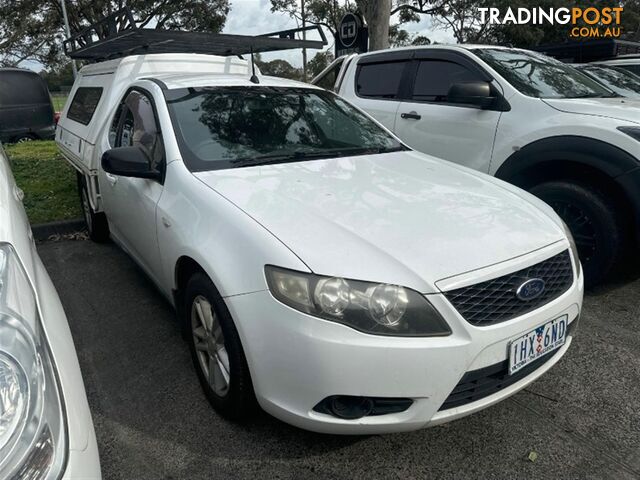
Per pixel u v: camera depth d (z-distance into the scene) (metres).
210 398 2.45
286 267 1.91
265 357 1.95
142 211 2.96
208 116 3.08
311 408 1.91
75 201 5.89
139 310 3.51
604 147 3.44
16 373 1.18
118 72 4.29
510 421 2.44
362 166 2.95
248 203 2.29
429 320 1.86
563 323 2.24
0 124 11.05
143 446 2.25
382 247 2.00
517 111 4.02
